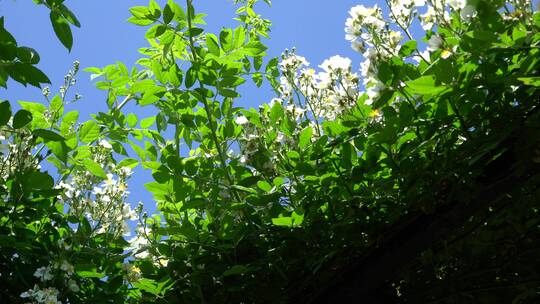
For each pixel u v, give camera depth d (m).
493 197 0.64
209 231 0.76
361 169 0.69
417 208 0.66
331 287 0.72
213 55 0.76
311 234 0.71
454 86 0.61
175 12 0.76
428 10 0.70
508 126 0.62
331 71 0.75
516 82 0.61
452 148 0.67
